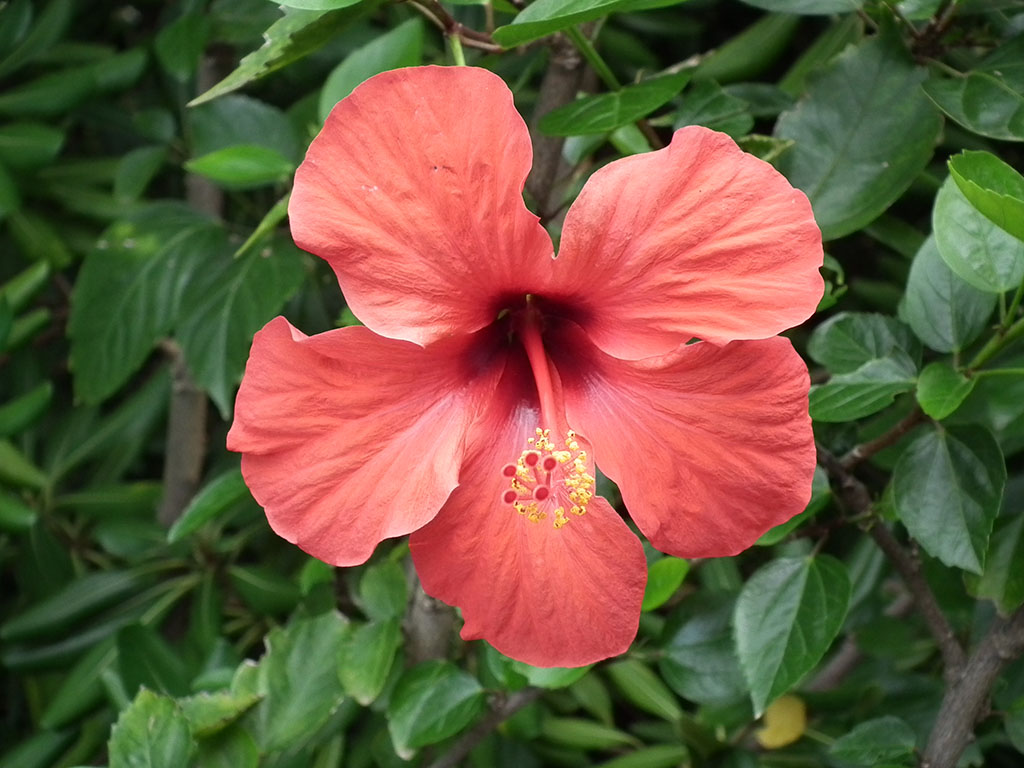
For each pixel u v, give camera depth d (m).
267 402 0.32
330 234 0.31
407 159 0.31
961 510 0.35
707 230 0.31
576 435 0.33
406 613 0.42
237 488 0.41
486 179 0.31
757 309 0.31
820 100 0.38
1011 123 0.37
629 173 0.32
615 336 0.33
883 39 0.38
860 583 0.47
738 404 0.32
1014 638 0.36
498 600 0.34
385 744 0.44
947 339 0.37
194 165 0.41
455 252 0.32
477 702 0.39
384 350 0.32
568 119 0.37
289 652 0.40
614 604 0.34
